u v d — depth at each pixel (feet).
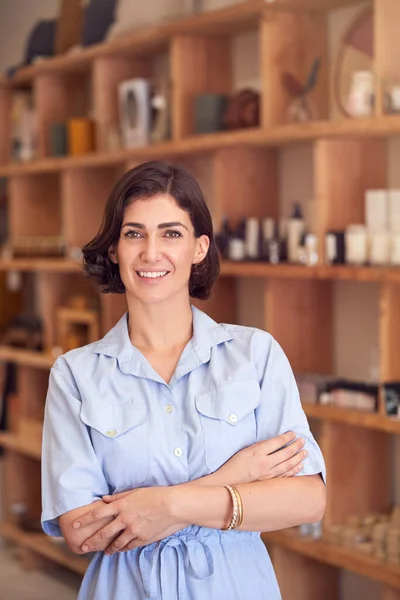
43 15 17.66
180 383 6.38
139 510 5.86
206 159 14.08
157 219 6.18
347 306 12.25
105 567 6.28
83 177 15.80
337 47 11.95
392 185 11.49
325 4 11.60
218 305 13.66
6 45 18.80
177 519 5.86
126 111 14.07
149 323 6.48
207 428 6.23
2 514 17.63
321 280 12.35
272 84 11.76
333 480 11.42
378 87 10.20
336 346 12.46
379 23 10.16
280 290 12.07
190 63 13.33
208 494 5.91
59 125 15.78
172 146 12.98
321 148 11.00
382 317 10.46
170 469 6.17
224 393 6.31
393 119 9.95
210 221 6.55
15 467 17.46
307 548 11.23
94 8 15.30
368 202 10.66
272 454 6.22
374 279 10.24
